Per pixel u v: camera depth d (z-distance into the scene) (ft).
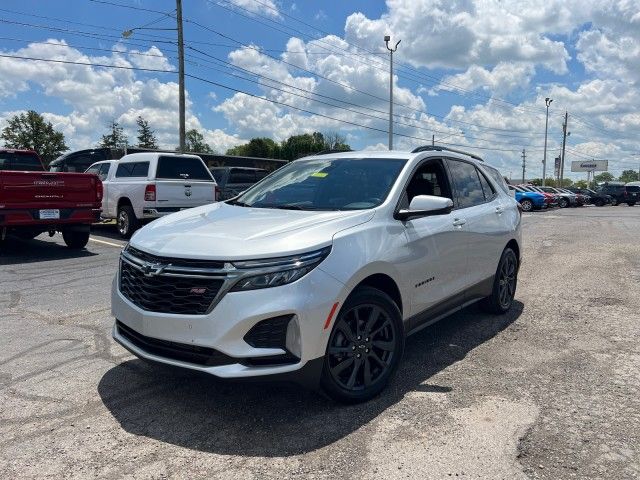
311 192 15.28
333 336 11.61
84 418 11.64
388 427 11.28
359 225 12.71
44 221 32.07
